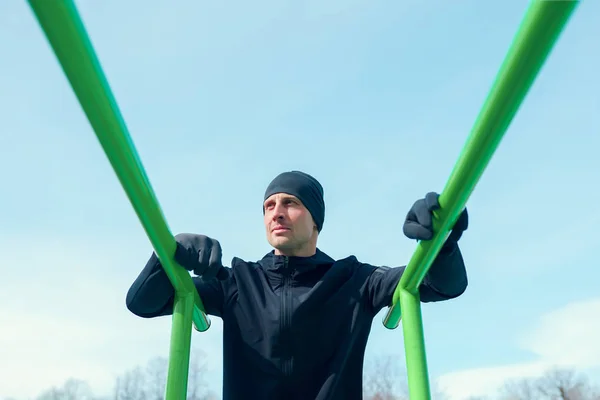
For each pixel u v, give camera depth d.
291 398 2.04
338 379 2.02
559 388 27.27
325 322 2.08
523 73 1.02
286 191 2.23
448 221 1.46
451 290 1.87
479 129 1.18
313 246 2.32
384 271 2.18
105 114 1.11
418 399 1.72
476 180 1.31
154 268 1.89
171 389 1.75
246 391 2.07
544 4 0.91
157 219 1.47
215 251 1.72
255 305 2.13
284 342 2.04
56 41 0.96
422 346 1.80
